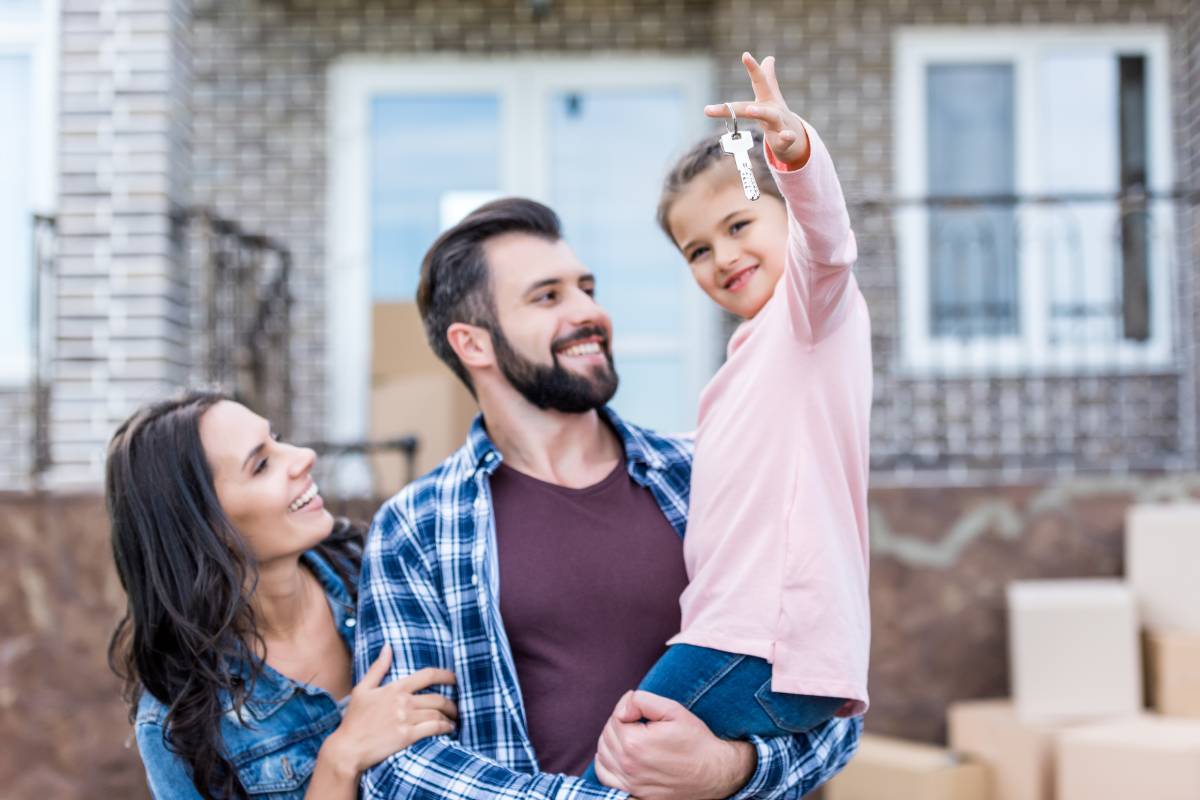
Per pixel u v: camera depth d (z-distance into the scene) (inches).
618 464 81.7
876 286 228.2
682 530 79.2
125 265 183.5
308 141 241.1
